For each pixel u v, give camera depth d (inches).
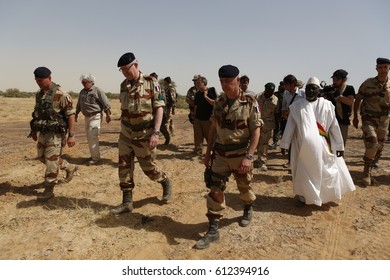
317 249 164.7
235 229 184.1
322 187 206.4
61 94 207.2
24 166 298.7
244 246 166.9
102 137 489.4
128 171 195.5
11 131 581.6
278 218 198.2
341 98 251.1
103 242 167.2
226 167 170.1
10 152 367.2
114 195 232.4
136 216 195.6
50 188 215.2
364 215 201.9
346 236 177.3
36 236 170.2
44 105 206.2
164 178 212.8
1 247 161.3
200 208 213.2
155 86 187.9
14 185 247.4
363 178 253.8
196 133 346.0
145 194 234.7
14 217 191.9
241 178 176.2
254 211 207.6
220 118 168.2
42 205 209.0
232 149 167.2
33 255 154.5
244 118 164.1
